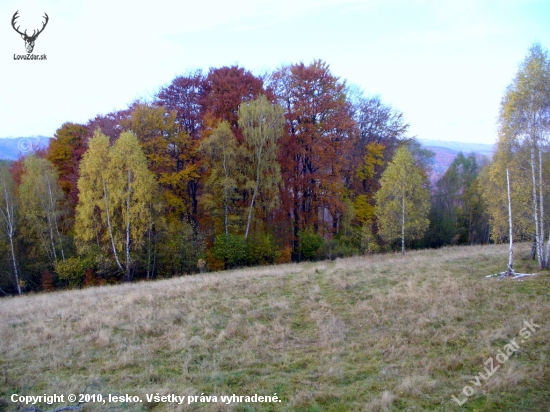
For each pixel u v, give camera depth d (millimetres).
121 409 8000
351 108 40594
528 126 17000
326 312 14078
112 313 14305
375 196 29000
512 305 13039
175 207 29719
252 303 15344
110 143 30391
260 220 29562
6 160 36906
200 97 33219
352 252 30953
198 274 24453
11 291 27328
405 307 13875
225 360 10570
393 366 9906
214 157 27328
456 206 48688
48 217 26797
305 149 31797
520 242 32500
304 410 8102
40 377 9719
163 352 11141
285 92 32656
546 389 8438
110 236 25094
